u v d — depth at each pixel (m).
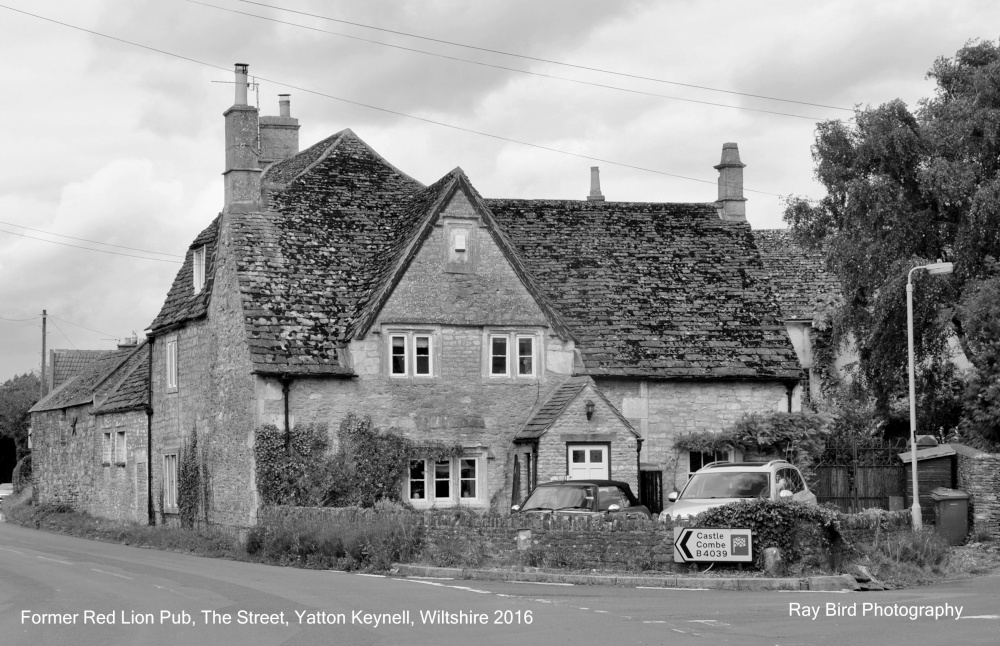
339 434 32.25
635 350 35.22
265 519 30.70
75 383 54.00
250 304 32.78
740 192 40.44
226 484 33.91
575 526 23.38
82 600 18.81
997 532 29.95
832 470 34.56
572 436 32.03
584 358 34.72
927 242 37.12
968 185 35.00
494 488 33.41
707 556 22.33
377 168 38.44
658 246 38.78
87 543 35.94
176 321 38.03
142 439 41.69
